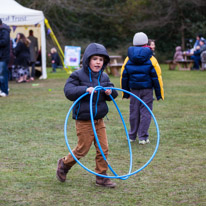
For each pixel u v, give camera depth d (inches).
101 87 217.6
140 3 1786.4
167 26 1777.8
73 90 217.9
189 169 255.4
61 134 360.8
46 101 572.4
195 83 799.1
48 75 1117.1
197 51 1170.0
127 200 203.6
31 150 305.6
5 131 372.2
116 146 318.7
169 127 386.9
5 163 271.6
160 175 244.7
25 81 893.2
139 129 327.3
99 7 1918.1
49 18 1850.4
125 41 1932.8
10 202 201.5
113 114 464.4
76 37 1947.6
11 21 870.4
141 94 324.2
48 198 207.2
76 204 198.5
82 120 221.1
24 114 463.5
